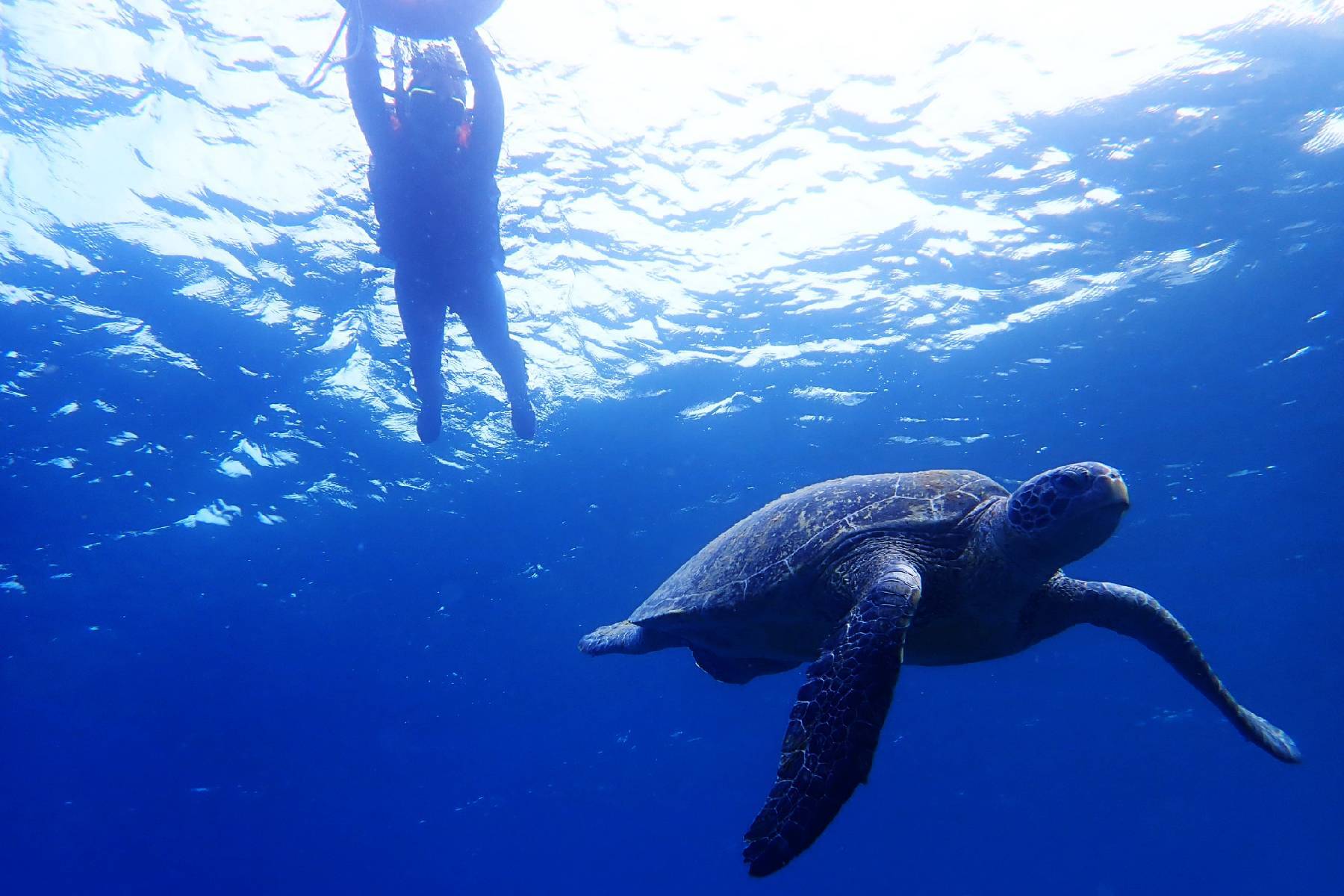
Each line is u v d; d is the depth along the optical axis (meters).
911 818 44.50
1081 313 13.05
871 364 14.16
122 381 13.04
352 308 12.27
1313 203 11.28
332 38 8.80
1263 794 43.59
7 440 13.69
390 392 14.12
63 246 10.69
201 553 17.75
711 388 14.67
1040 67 9.84
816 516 4.45
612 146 10.33
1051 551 3.79
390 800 33.75
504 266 9.77
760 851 2.86
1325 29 9.35
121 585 18.28
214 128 9.55
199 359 12.92
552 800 36.19
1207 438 15.62
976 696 26.30
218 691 23.45
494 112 8.16
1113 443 15.88
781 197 11.19
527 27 8.93
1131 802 44.59
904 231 11.78
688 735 29.39
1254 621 24.52
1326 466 16.28
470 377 13.83
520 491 17.20
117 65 8.84
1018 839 53.47
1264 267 12.16
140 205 10.34
